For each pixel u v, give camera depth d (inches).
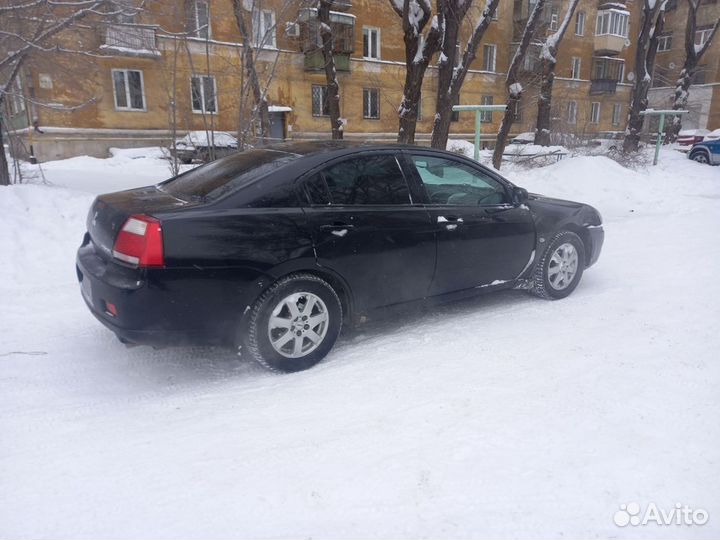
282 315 130.0
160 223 113.9
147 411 115.4
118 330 117.8
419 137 1074.7
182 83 625.6
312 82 939.3
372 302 146.4
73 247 236.5
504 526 79.6
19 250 222.4
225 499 85.7
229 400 119.4
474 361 137.2
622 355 139.6
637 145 784.9
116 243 118.2
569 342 149.2
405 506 83.7
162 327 116.7
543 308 181.0
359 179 143.4
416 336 155.9
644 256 254.2
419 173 155.5
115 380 131.3
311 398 119.0
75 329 161.9
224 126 693.3
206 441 102.5
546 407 112.8
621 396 117.3
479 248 164.4
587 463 93.9
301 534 78.1
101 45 338.3
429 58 455.2
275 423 108.7
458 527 79.4
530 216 177.5
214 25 618.2
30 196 262.2
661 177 585.9
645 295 193.3
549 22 934.4
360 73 987.3
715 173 636.1
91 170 578.2
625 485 88.5
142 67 778.8
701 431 103.8
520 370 131.4
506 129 584.7
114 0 285.7
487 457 95.6
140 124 799.7
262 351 127.1
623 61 1387.8
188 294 116.9
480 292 171.6
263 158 142.9
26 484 90.0
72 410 116.0
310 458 96.1
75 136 754.2
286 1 372.5
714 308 177.0
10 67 306.0
